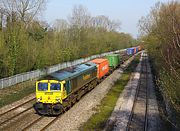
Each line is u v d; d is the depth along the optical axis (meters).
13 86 34.97
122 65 65.81
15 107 25.19
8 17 39.88
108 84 39.09
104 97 30.41
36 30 50.62
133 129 20.28
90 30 94.25
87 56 74.00
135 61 78.00
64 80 23.28
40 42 47.16
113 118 22.44
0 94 30.62
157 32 38.22
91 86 34.12
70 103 25.14
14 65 37.06
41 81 22.91
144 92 34.12
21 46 38.50
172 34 17.41
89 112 24.20
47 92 22.77
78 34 75.31
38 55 42.84
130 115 23.44
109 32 115.94
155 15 53.34
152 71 53.53
